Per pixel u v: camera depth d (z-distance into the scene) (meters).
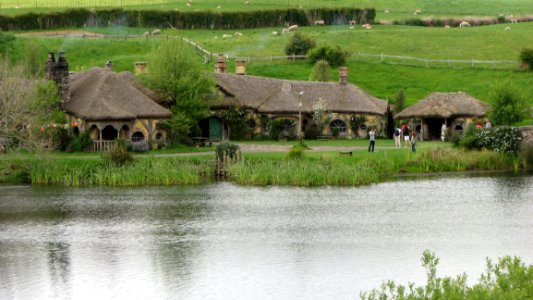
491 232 71.94
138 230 73.00
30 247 67.56
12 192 90.44
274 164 98.25
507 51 170.38
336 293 55.88
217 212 79.88
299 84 129.75
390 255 64.94
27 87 102.00
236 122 122.50
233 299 54.91
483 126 118.44
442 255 64.88
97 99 107.19
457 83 154.25
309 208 81.50
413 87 153.88
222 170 98.56
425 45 175.88
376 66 163.75
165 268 61.66
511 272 39.41
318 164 97.31
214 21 191.50
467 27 196.25
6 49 156.25
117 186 93.69
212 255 65.06
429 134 125.12
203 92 118.12
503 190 90.19
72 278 59.53
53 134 105.25
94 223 75.62
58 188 92.81
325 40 179.50
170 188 92.25
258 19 194.62
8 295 56.03
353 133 126.75
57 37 173.00
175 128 111.56
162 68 115.69
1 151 100.19
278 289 56.78
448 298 38.41
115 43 172.62
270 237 70.44
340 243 68.50
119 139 104.88
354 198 86.25
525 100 123.19
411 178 98.19
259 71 159.38
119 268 61.78
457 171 103.19
